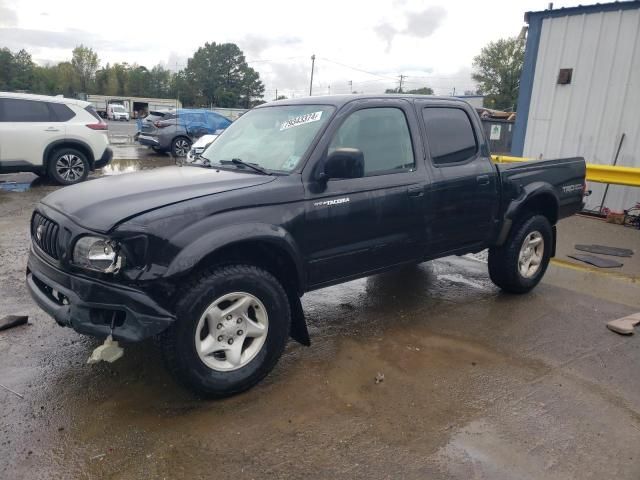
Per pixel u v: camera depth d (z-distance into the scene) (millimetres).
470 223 4652
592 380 3639
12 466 2619
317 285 3732
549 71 9633
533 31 9734
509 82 68375
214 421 3033
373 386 3475
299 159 3609
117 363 3658
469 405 3277
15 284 5191
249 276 3199
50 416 3035
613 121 8938
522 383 3564
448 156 4504
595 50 8984
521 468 2707
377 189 3898
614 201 9086
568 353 4051
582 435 2998
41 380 3418
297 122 3934
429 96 4551
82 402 3184
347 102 3893
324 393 3371
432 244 4406
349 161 3438
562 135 9617
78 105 11414
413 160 4234
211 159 4258
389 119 4129
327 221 3619
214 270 3123
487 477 2635
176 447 2797
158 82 109812
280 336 3408
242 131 4379
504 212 4930
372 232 3922
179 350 2988
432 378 3598
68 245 2986
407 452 2809
